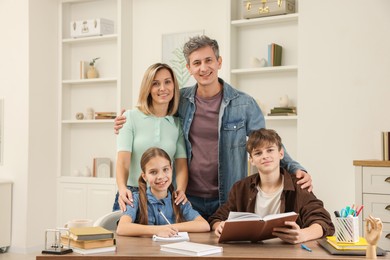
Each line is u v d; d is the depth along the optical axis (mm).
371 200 4219
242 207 2822
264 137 2680
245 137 3104
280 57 5246
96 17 6457
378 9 4570
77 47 6523
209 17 5742
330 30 4750
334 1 4730
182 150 3117
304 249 2299
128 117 3035
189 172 3145
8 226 6113
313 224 2557
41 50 6254
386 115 4539
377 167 4191
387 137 4285
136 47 6195
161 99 2963
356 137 4641
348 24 4680
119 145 3014
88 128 6492
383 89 4551
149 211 2791
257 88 5438
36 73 6191
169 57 5961
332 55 4738
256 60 5293
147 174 2771
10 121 6215
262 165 2680
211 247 2262
